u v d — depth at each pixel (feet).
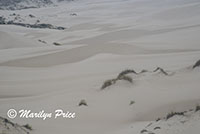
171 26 231.50
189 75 64.13
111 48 139.03
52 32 281.74
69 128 42.50
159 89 56.85
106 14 401.90
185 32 187.83
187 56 108.68
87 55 129.29
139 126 41.32
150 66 94.73
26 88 79.05
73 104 54.29
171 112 44.47
